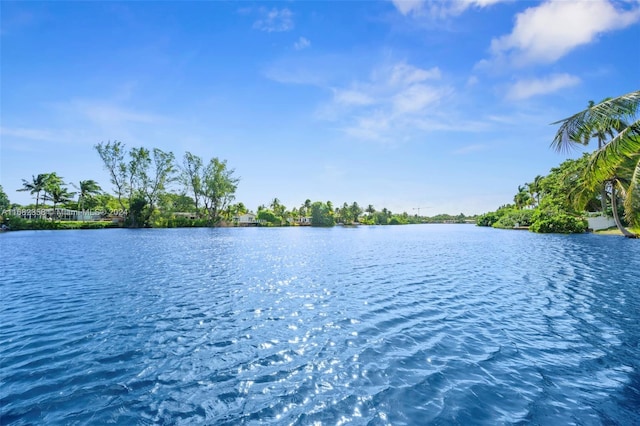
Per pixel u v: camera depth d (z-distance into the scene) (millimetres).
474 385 5309
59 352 6602
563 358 6320
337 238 45656
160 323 8391
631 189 10734
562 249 25531
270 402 4832
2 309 9547
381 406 4715
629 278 13789
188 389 5211
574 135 12352
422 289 12375
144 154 70625
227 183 83875
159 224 72000
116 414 4547
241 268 17328
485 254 24125
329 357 6395
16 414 4523
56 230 58406
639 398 4895
